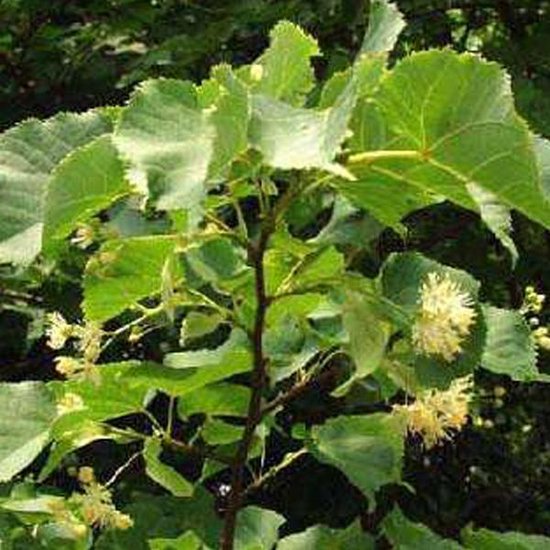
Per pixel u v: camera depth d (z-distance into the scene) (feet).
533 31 3.51
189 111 1.08
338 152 1.12
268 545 1.77
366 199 1.27
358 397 1.66
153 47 3.33
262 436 1.65
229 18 3.15
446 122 1.11
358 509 3.34
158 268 1.33
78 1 3.73
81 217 1.24
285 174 1.31
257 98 1.08
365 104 1.13
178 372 1.42
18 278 2.87
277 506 3.32
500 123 1.08
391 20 1.21
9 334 3.28
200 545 1.69
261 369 1.42
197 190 1.02
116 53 3.58
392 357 1.33
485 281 3.51
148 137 1.06
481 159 1.11
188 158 1.04
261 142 1.06
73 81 3.58
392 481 1.61
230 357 1.46
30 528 1.65
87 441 1.50
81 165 1.18
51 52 3.58
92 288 1.35
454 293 1.25
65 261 2.72
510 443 4.03
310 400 3.05
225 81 1.12
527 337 1.44
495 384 3.83
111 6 3.54
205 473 1.70
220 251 1.40
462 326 1.24
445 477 3.82
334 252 1.35
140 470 3.02
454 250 3.49
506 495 4.03
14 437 1.45
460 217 3.49
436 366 1.27
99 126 1.33
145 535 1.76
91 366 1.45
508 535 1.78
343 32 3.39
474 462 3.91
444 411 1.37
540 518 4.08
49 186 1.18
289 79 1.30
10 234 1.26
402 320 1.25
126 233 1.43
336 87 1.17
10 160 1.30
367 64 1.10
